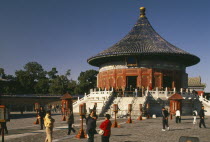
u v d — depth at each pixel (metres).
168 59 62.94
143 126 29.02
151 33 69.75
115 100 49.62
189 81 105.88
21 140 19.42
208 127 28.30
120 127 27.94
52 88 104.38
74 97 88.19
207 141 18.97
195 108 53.19
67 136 21.53
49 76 130.38
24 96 81.06
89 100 57.03
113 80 63.62
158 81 61.12
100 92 54.84
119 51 60.47
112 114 44.69
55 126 30.03
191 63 71.44
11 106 78.06
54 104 85.44
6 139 19.91
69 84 106.75
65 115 41.94
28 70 123.56
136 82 61.56
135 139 19.47
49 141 16.22
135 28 71.75
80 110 20.88
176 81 63.56
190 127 28.20
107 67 66.00
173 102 40.00
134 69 61.53
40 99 83.94
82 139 19.88
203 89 103.44
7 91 104.62
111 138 19.94
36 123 33.75
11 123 34.72
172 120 37.97
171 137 20.61
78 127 28.20
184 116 47.53
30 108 81.69
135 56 60.84
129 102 47.91
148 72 60.91
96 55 64.12
